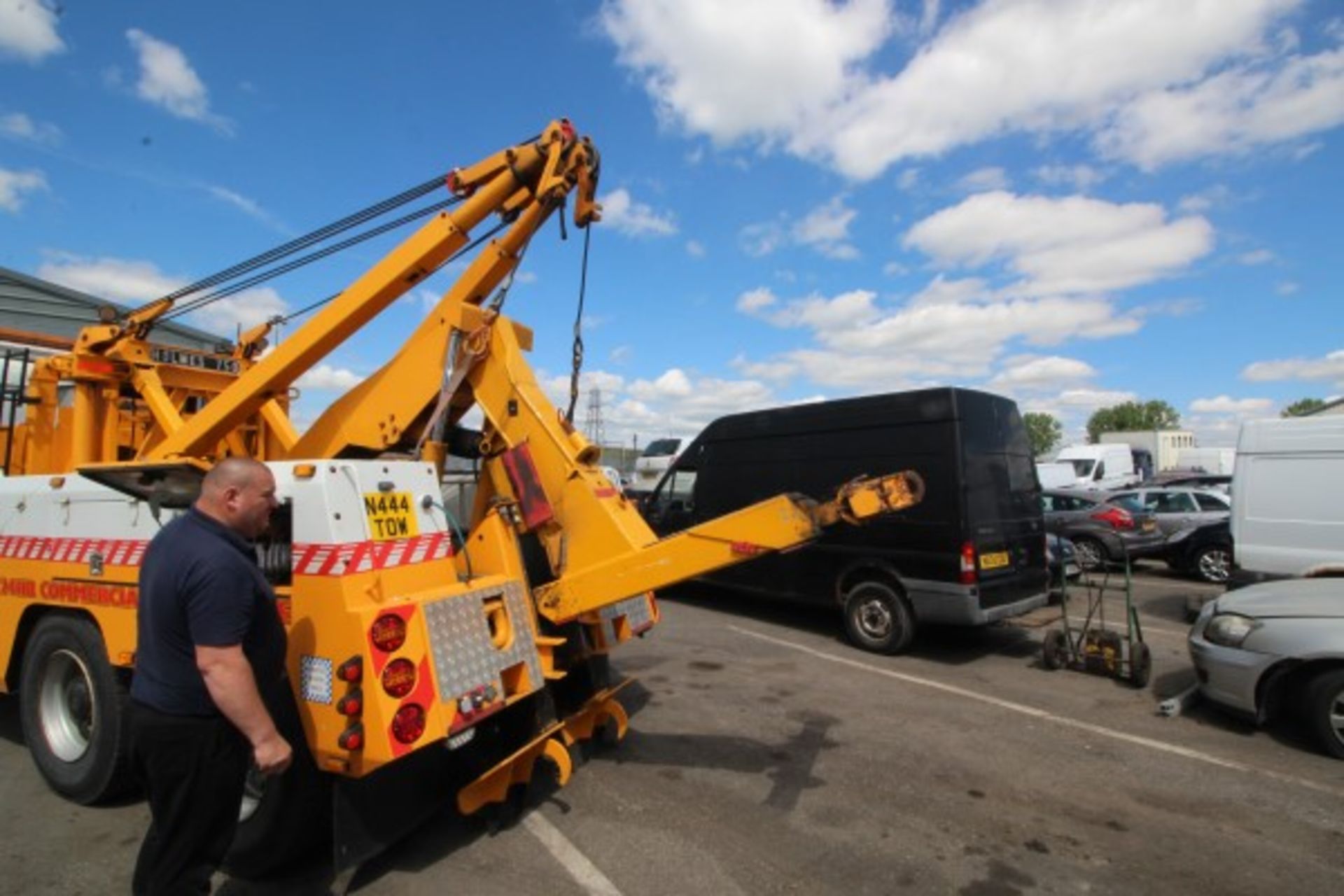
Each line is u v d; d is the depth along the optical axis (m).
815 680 6.47
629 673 6.65
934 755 4.71
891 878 3.26
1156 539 13.05
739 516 3.63
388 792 3.22
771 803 3.99
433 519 3.46
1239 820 3.87
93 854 3.43
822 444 8.34
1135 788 4.24
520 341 4.69
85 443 5.25
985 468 7.53
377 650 2.93
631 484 26.70
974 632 8.66
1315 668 4.91
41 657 4.10
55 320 9.74
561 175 4.02
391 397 4.43
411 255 4.20
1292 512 7.63
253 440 5.70
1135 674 6.28
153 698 2.54
